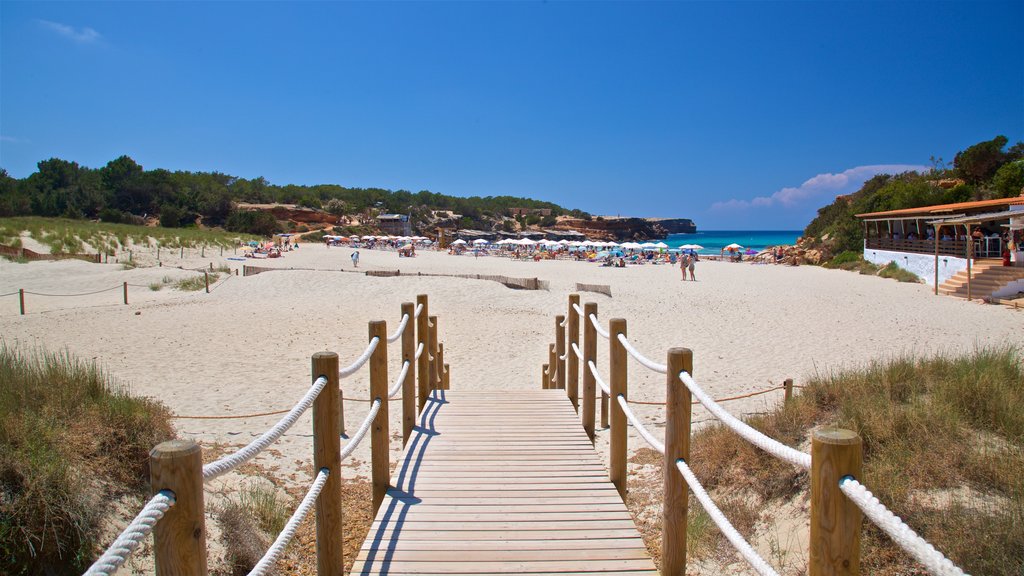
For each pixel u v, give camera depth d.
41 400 4.75
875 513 1.61
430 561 3.43
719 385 9.77
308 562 4.41
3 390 4.66
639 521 4.95
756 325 15.75
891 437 4.68
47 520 3.55
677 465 3.15
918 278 28.27
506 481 4.55
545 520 3.94
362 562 3.41
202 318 15.67
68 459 3.98
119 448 4.49
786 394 6.86
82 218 70.12
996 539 3.28
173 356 11.23
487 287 22.28
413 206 128.88
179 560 1.80
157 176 89.06
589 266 41.91
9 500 3.54
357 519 5.06
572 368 6.93
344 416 7.95
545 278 30.67
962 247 24.70
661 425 7.69
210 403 8.25
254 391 9.00
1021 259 21.72
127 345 12.04
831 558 1.82
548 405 6.63
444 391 7.25
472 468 4.80
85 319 15.12
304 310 17.41
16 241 29.98
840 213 51.97
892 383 5.99
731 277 31.39
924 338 13.56
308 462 6.20
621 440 4.57
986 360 6.41
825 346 12.83
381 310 17.75
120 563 1.48
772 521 4.39
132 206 80.31
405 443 5.39
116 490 4.24
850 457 1.81
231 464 2.04
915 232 33.00
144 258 33.78
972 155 41.03
